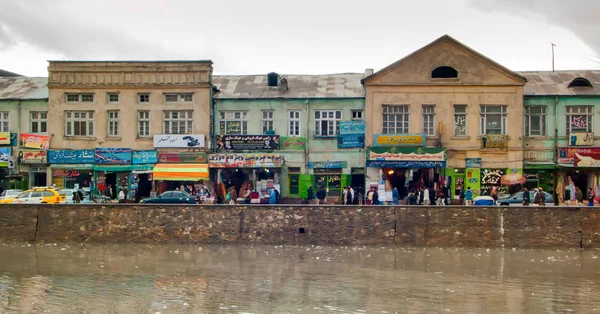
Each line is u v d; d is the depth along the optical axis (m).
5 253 29.83
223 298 22.11
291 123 47.59
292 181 47.44
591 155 45.56
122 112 47.91
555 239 30.22
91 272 26.02
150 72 47.75
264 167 46.59
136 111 47.84
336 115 47.41
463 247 30.31
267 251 29.95
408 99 46.53
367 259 28.38
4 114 48.78
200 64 47.44
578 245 30.12
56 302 21.64
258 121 47.62
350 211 30.75
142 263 27.70
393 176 46.56
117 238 31.34
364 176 46.62
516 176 43.84
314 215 30.84
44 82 52.53
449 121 46.34
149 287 23.64
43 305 21.28
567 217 30.22
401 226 30.53
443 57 46.44
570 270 26.38
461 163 46.22
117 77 47.94
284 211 30.94
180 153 47.00
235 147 47.03
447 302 21.64
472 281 24.59
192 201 41.66
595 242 30.08
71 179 48.09
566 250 30.03
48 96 48.47
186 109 47.53
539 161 46.41
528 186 46.81
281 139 47.22
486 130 46.56
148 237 31.25
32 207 31.86
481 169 46.12
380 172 45.84
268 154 46.81
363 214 30.72
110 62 47.81
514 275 25.47
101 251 30.25
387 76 46.53
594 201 45.31
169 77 47.69
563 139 46.56
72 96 48.34
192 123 47.53
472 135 46.25
